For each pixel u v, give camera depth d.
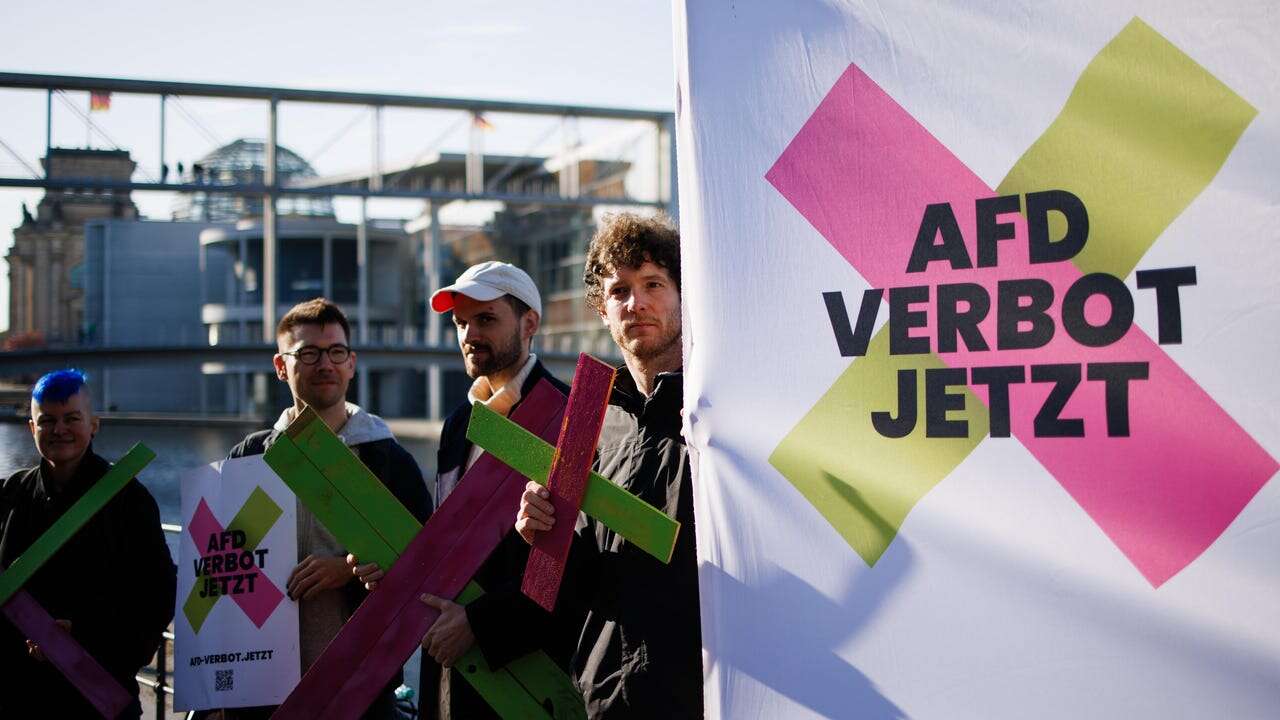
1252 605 1.22
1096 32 1.32
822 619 1.45
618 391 2.33
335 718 1.97
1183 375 1.26
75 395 3.08
